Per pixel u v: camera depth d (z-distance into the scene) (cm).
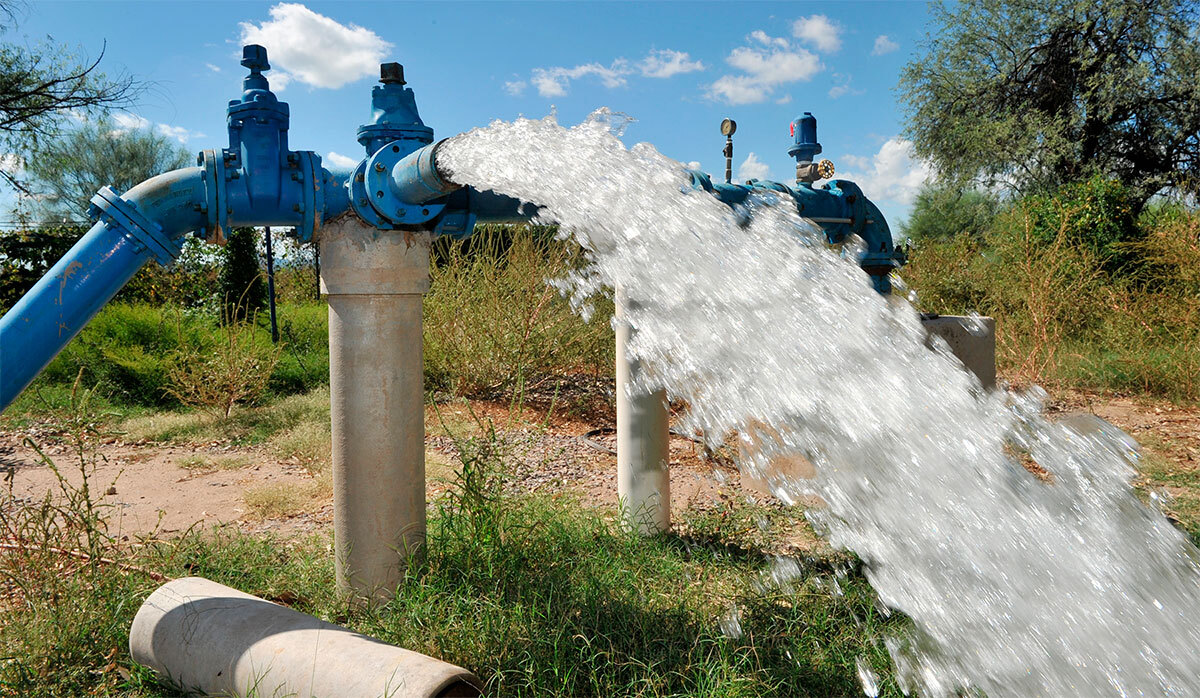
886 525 258
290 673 258
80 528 354
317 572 377
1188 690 199
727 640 299
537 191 277
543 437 710
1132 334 1001
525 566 368
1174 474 566
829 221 405
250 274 1524
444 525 388
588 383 953
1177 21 2047
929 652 270
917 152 2362
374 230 329
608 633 307
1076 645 215
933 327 480
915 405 271
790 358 275
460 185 298
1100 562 233
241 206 306
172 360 909
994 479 253
